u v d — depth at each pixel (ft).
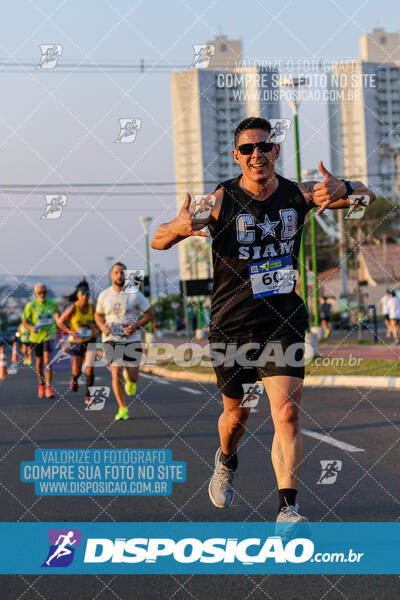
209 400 45.39
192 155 381.19
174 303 214.90
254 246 14.75
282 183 14.96
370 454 24.29
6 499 19.97
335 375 55.26
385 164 279.90
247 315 14.97
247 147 14.44
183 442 28.37
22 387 60.90
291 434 14.49
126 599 12.59
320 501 18.33
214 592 12.76
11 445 28.89
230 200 14.75
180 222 14.28
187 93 368.27
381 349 84.79
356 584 12.75
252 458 24.94
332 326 175.22
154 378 70.79
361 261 285.43
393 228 274.36
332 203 14.90
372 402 39.60
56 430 32.86
